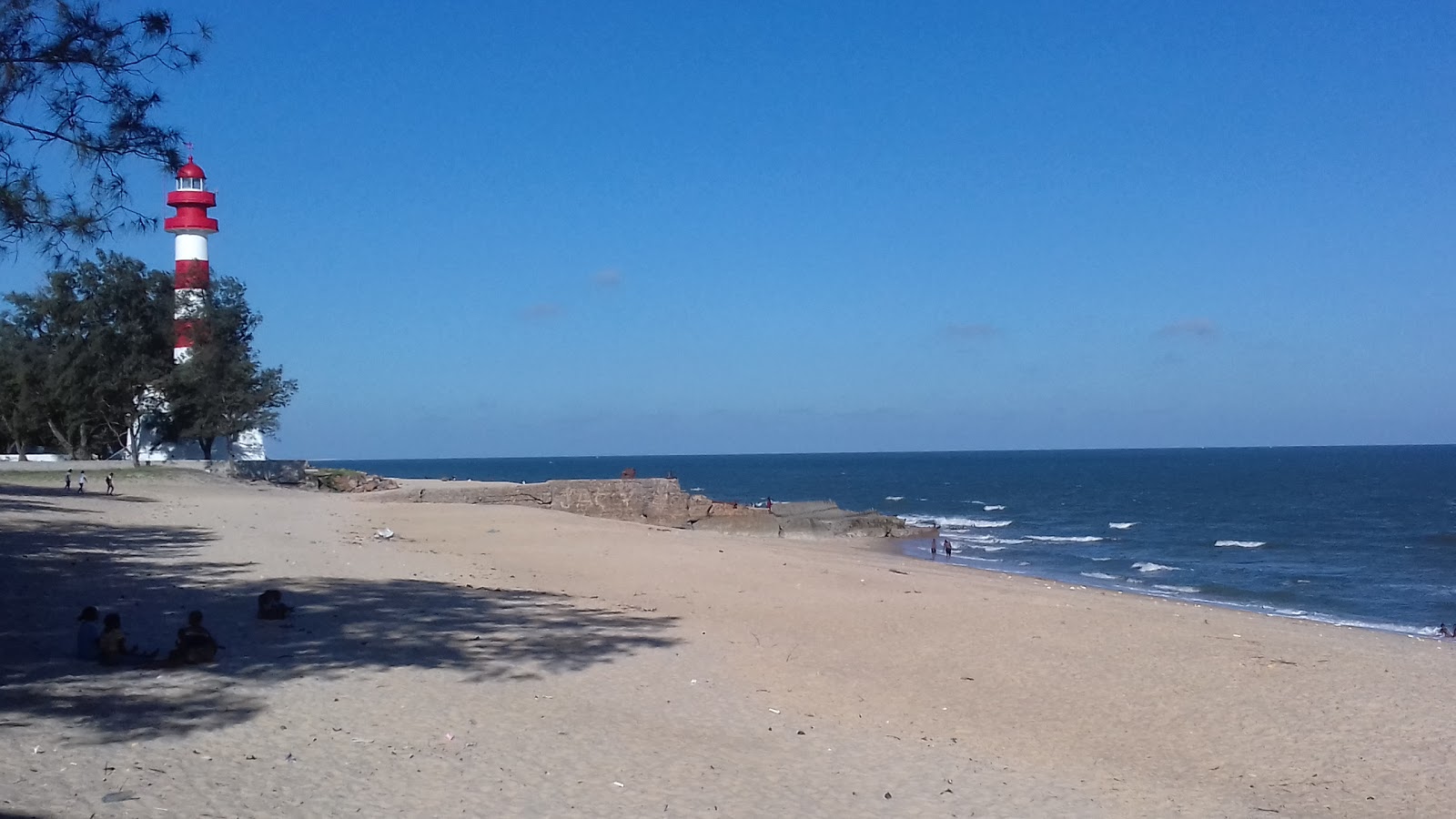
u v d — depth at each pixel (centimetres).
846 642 1930
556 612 2127
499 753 1077
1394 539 6444
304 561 2730
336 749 1048
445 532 4091
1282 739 1360
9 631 1518
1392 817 1073
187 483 5591
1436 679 1738
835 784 1065
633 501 6550
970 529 7231
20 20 1074
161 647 1491
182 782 903
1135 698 1560
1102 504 10106
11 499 3859
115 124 1137
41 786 853
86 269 5681
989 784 1103
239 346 6381
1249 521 7900
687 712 1342
